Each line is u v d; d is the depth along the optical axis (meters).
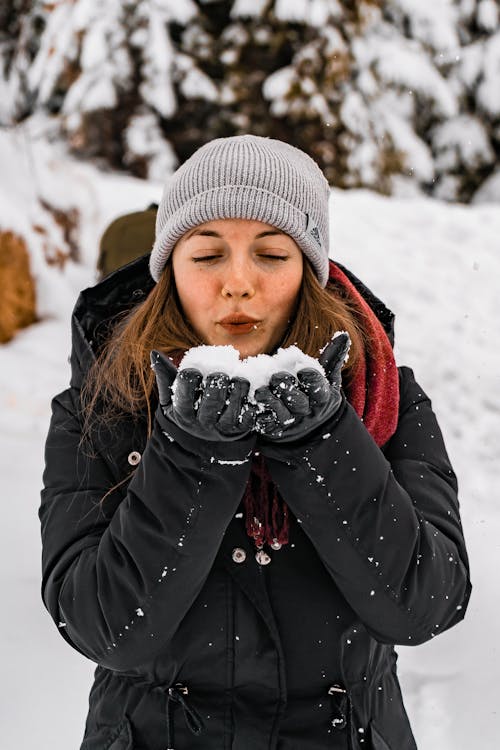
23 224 5.72
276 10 9.04
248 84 9.37
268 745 1.22
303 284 1.38
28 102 9.86
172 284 1.41
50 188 6.29
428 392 5.40
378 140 9.54
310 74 9.18
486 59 10.37
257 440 1.17
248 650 1.24
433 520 1.30
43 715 2.36
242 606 1.25
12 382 4.93
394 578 1.18
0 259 5.52
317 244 1.37
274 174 1.35
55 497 1.33
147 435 1.36
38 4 9.58
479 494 4.41
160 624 1.16
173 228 1.35
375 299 1.56
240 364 1.10
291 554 1.27
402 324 6.08
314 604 1.26
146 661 1.19
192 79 9.26
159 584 1.15
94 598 1.18
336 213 7.65
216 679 1.25
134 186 8.04
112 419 1.36
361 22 9.39
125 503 1.19
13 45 9.94
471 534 3.78
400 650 2.89
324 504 1.17
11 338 5.47
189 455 1.13
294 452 1.15
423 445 1.41
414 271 6.79
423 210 7.75
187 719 1.23
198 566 1.16
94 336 1.48
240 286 1.26
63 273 6.04
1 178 6.11
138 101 9.39
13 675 2.52
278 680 1.24
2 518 3.46
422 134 10.67
